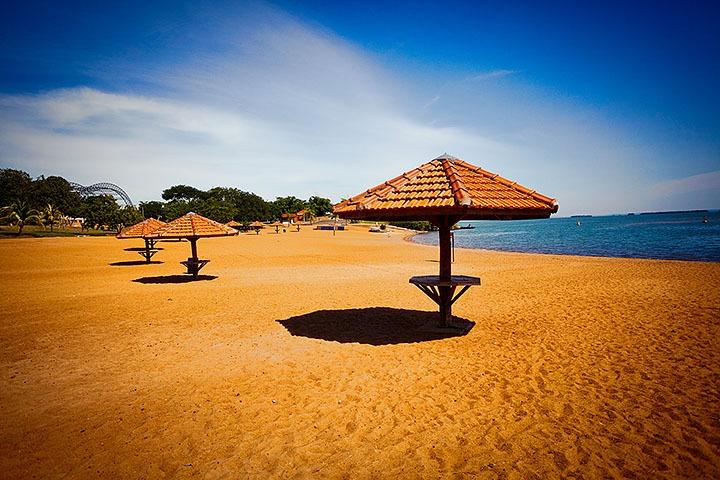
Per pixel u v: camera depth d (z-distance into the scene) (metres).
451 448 3.74
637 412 4.38
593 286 13.36
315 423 4.25
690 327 7.84
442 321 8.05
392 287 13.89
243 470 3.45
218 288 13.75
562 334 7.59
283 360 6.30
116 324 8.71
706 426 4.04
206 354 6.64
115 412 4.58
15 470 3.48
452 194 6.30
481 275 17.19
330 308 10.33
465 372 5.67
